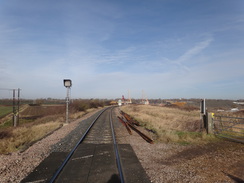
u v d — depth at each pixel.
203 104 11.90
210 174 5.32
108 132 12.56
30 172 5.38
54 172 5.35
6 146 9.05
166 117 22.27
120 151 7.54
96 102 67.00
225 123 12.98
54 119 25.28
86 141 9.76
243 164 6.15
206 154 7.30
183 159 6.70
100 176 5.11
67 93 18.23
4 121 38.25
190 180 4.89
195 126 12.85
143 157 6.88
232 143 9.01
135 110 38.44
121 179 4.77
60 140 9.72
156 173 5.30
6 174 5.25
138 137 10.78
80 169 5.61
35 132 14.28
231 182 4.80
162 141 9.59
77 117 26.61
